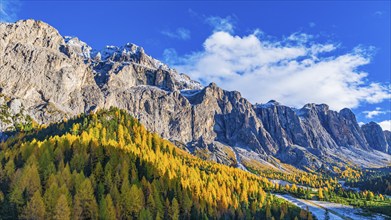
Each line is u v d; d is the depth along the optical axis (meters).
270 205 183.25
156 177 153.25
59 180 116.12
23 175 111.12
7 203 102.50
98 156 148.25
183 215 133.75
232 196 179.25
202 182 179.50
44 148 144.75
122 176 133.88
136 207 119.12
